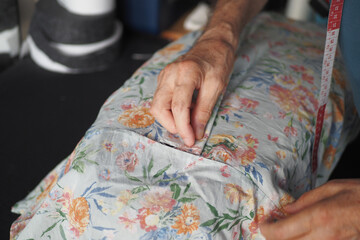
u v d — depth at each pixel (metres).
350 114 0.85
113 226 0.50
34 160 1.14
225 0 0.82
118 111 0.64
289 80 0.75
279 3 1.91
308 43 0.89
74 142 1.22
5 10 1.44
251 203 0.54
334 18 0.56
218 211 0.51
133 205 0.51
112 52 1.58
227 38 0.73
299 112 0.69
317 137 0.67
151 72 0.74
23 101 1.37
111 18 1.52
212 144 0.59
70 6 1.44
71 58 1.49
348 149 1.11
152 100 0.66
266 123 0.64
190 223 0.50
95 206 0.51
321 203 0.48
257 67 0.77
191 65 0.62
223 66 0.67
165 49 0.84
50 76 1.51
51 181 0.68
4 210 0.97
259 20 0.96
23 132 1.24
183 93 0.59
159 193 0.52
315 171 0.72
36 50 1.53
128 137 0.58
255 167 0.56
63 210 0.54
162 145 0.57
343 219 0.46
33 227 0.54
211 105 0.63
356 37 0.58
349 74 0.65
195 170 0.55
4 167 1.10
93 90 1.46
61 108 1.36
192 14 1.87
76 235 0.52
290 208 0.55
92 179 0.53
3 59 1.56
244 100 0.68
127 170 0.54
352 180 0.51
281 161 0.60
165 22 1.82
